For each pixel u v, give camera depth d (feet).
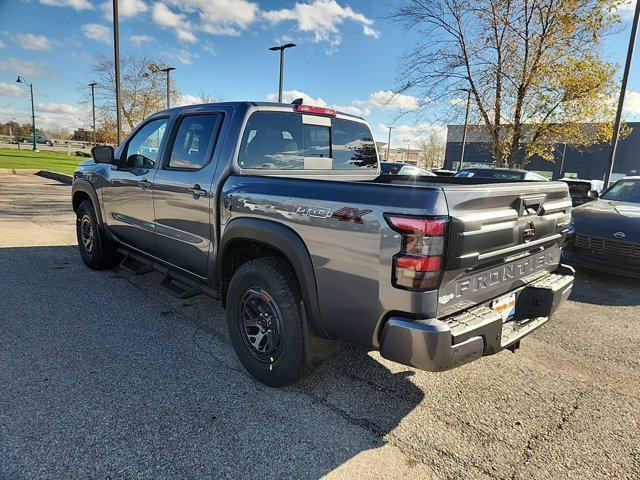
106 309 13.60
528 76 42.19
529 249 9.38
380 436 8.12
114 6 46.57
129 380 9.56
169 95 86.07
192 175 11.21
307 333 8.76
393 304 7.23
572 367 11.25
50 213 30.96
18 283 15.66
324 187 8.22
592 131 46.09
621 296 17.51
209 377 9.87
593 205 21.84
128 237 14.84
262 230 9.04
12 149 129.39
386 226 7.15
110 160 14.47
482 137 51.78
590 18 39.50
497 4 41.42
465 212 7.26
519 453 7.82
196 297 14.99
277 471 7.09
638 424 8.86
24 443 7.39
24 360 10.20
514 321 9.40
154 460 7.18
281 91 67.26
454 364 7.25
